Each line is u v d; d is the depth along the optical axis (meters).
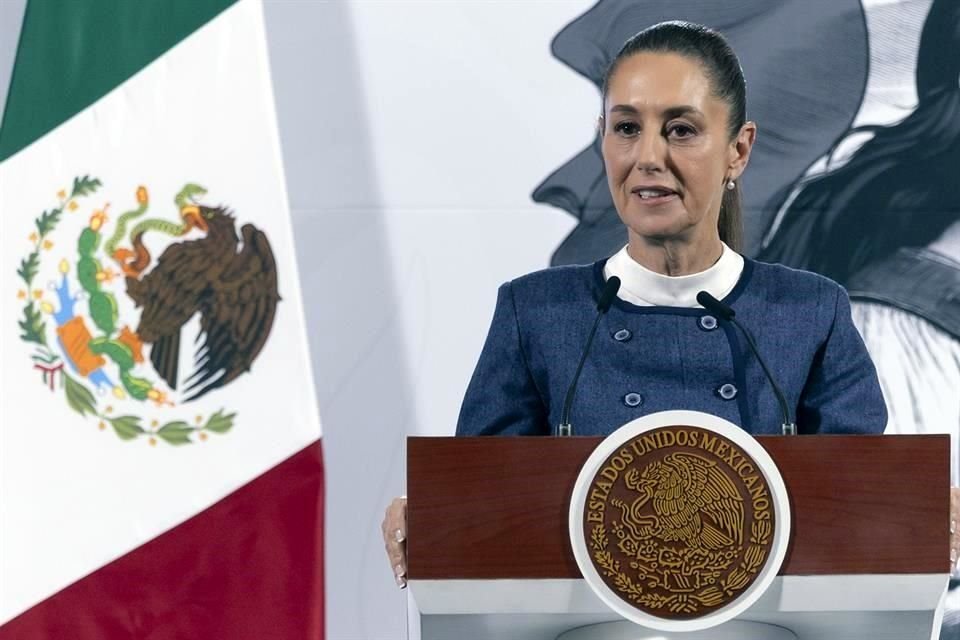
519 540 5.94
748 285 8.90
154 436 9.71
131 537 9.58
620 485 5.88
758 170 12.20
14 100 10.09
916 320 12.01
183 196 10.01
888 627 6.12
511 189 12.08
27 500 9.57
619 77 8.99
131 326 9.82
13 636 9.41
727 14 12.25
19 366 9.73
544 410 8.98
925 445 5.93
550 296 9.05
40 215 9.90
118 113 10.09
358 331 11.93
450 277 12.00
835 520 5.91
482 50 12.13
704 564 5.83
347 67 12.09
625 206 8.95
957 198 12.10
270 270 9.99
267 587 9.61
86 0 10.23
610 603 5.76
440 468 5.99
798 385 8.52
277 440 9.78
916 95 12.18
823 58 12.23
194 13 10.27
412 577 5.95
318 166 12.04
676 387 8.52
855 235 12.12
